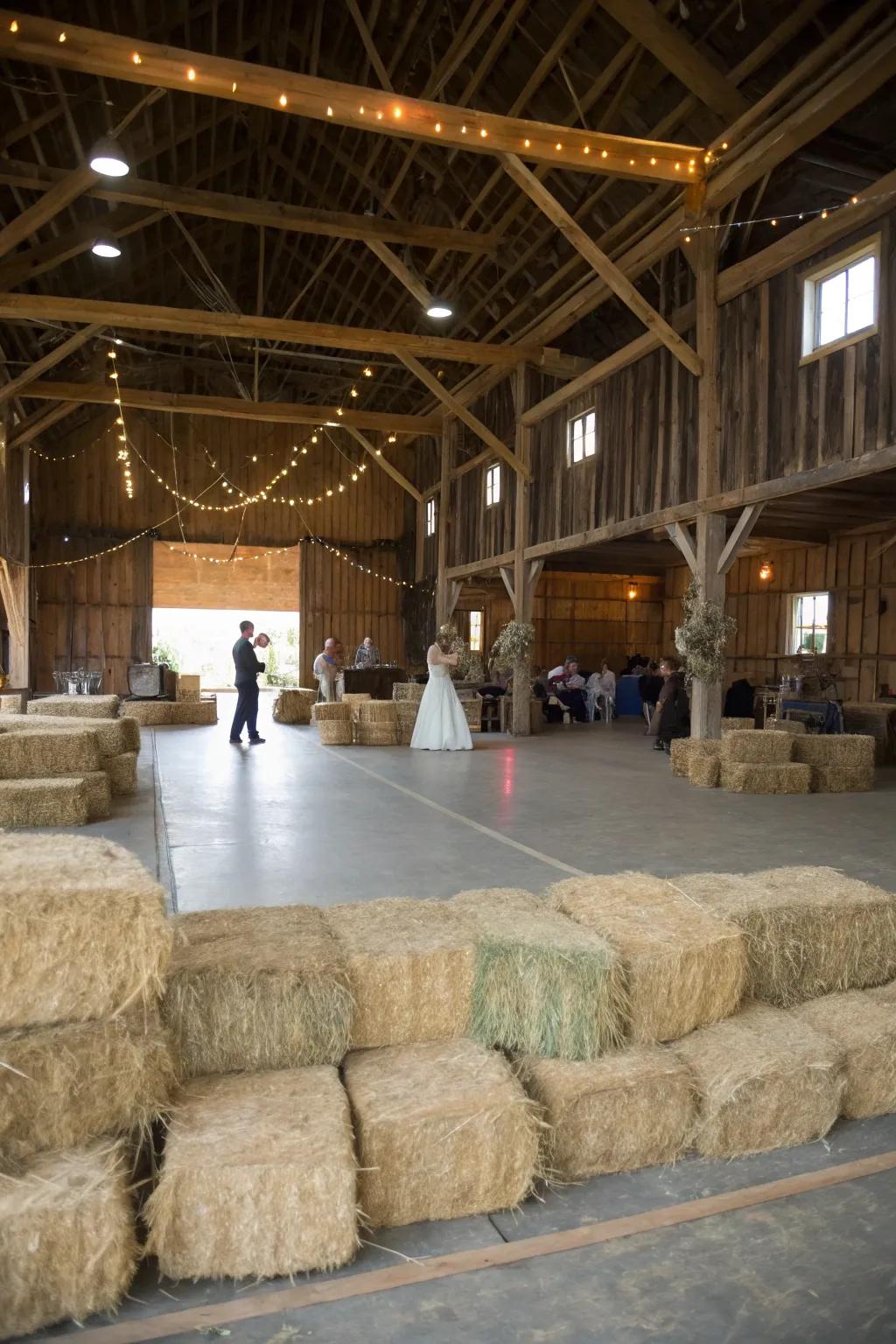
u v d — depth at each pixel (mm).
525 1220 1941
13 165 8914
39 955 1832
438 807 6465
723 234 8383
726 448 8406
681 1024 2381
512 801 6801
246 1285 1721
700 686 8547
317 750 10258
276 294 16250
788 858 4879
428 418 16719
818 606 13703
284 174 12883
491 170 10211
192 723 13328
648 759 9805
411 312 14414
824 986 2750
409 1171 1890
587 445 11312
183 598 23188
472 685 14094
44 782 5594
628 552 14211
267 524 19938
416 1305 1673
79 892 1859
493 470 14633
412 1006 2242
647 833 5555
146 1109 1857
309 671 20219
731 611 15648
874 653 12453
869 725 10109
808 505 9711
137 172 11188
